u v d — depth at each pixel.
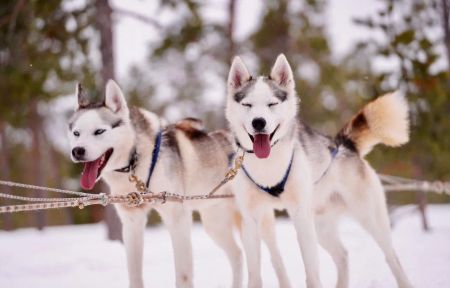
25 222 22.08
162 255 6.94
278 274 4.19
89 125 3.55
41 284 5.48
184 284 3.71
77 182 18.02
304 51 15.41
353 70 14.60
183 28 10.74
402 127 4.50
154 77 15.30
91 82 9.24
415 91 8.64
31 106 14.76
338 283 4.36
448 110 9.15
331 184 4.20
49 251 7.64
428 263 4.80
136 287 3.74
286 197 3.65
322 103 16.41
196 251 7.17
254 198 3.74
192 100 15.63
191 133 4.45
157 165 3.81
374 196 4.18
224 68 12.81
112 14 9.00
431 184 5.14
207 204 4.48
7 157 18.89
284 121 3.59
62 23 8.88
